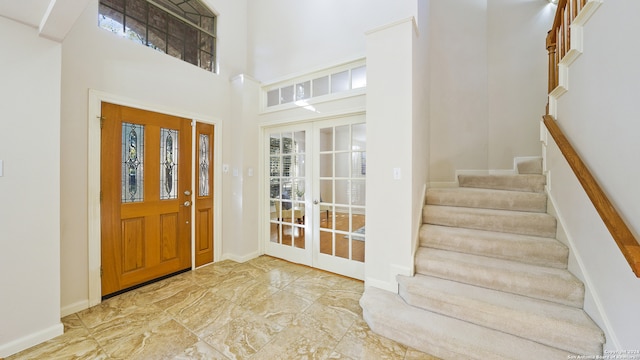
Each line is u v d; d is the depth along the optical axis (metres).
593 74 1.43
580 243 1.58
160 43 2.83
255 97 3.50
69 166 2.06
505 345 1.42
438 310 1.72
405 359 1.54
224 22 3.43
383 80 2.16
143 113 2.56
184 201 2.94
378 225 2.19
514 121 3.22
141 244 2.56
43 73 1.71
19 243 1.61
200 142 3.13
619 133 1.20
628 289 1.14
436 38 3.42
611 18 1.26
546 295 1.59
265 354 1.60
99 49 2.23
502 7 3.26
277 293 2.43
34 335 1.66
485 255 2.00
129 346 1.66
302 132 3.25
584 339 1.30
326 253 3.04
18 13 1.53
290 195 3.39
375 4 2.65
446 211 2.36
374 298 1.98
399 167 2.09
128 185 2.47
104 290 2.28
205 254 3.19
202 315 2.04
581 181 1.37
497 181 2.62
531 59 3.14
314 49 3.08
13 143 1.59
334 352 1.61
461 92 3.37
